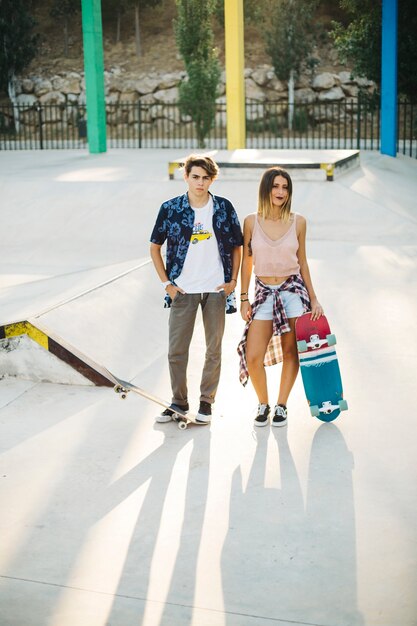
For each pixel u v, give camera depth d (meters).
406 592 2.92
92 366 5.13
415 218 11.57
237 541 3.29
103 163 16.77
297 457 4.07
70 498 3.70
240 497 3.66
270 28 28.70
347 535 3.31
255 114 29.45
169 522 3.46
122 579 3.05
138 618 2.81
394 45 16.70
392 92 17.06
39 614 2.85
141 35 34.28
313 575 3.04
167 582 3.03
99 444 4.29
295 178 12.24
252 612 2.83
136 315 6.27
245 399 4.94
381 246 9.41
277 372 5.34
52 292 6.45
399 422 4.48
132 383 5.22
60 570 3.12
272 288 4.40
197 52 21.55
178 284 4.40
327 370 4.39
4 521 3.50
